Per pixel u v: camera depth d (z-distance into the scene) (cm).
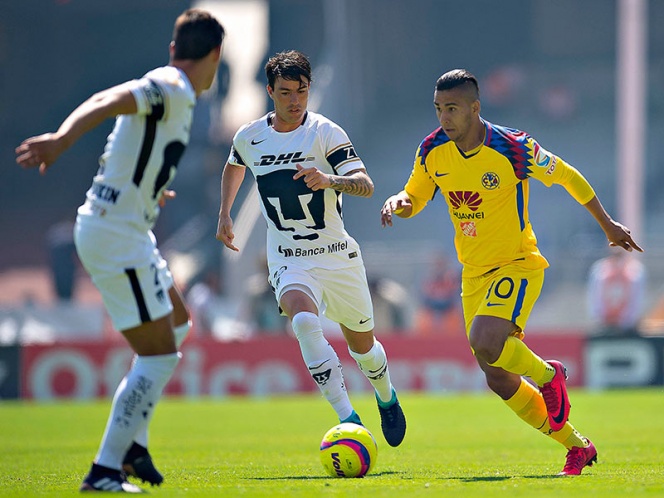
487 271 2348
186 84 1788
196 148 10056
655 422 3994
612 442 3197
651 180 10969
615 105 12650
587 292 8675
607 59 13075
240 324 7300
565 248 9569
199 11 1847
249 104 12438
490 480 2055
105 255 1759
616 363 5919
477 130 2270
